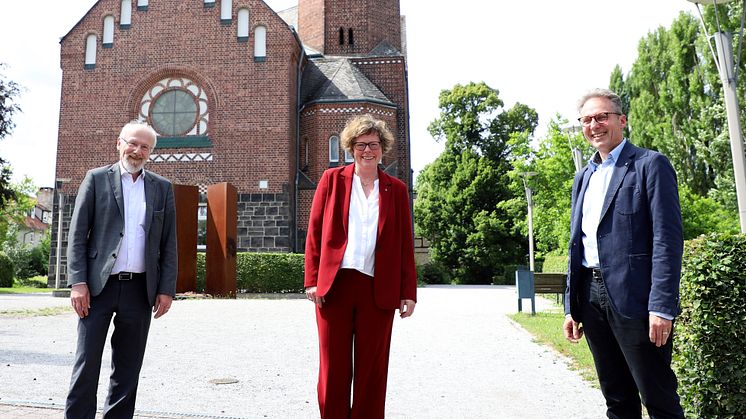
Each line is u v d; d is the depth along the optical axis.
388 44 28.98
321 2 29.59
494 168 38.16
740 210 7.86
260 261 18.66
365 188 3.39
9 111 26.02
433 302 15.89
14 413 3.91
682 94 29.25
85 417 3.24
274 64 22.27
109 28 22.95
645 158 2.90
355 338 3.21
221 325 9.45
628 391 3.08
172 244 3.67
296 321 10.11
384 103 24.16
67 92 22.67
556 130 23.05
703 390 3.61
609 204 2.94
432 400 4.64
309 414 4.16
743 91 24.69
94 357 3.27
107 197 3.44
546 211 23.98
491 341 7.87
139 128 3.58
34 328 8.92
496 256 36.53
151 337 8.03
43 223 71.12
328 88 24.44
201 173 22.02
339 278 3.20
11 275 31.81
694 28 29.42
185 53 22.55
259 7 22.53
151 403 4.40
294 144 23.06
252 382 5.22
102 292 3.34
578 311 3.20
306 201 22.95
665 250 2.70
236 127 22.11
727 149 26.42
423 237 40.38
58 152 22.38
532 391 4.93
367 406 3.15
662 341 2.65
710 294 3.55
